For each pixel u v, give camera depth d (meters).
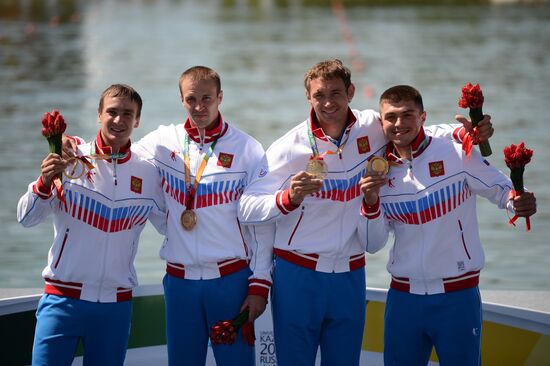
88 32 88.44
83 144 12.30
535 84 57.31
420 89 54.84
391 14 107.75
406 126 11.62
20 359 13.40
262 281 11.82
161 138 12.42
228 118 45.59
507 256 25.59
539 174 33.91
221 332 11.54
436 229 11.68
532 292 15.79
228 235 11.96
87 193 11.88
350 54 72.50
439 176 11.71
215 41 81.12
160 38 83.69
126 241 12.02
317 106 11.63
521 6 117.25
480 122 11.42
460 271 11.67
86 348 12.00
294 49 75.62
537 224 28.55
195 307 11.99
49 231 27.86
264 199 11.62
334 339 11.90
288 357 11.85
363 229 11.66
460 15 105.81
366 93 54.75
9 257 25.25
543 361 13.28
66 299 11.80
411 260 11.77
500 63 67.19
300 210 11.82
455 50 74.69
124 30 90.62
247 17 105.50
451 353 11.69
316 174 11.27
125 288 12.07
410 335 11.88
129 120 11.91
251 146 12.29
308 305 11.77
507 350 13.45
